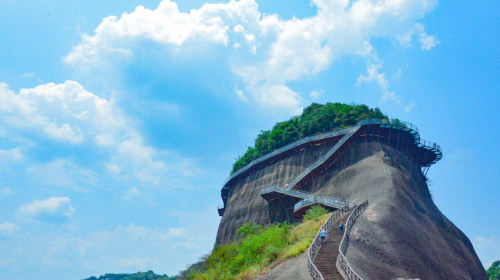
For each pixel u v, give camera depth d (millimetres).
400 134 59688
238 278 30891
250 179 79250
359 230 33594
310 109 92062
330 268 24844
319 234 30391
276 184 69375
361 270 26703
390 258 31312
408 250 34406
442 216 53500
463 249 48312
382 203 41469
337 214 37844
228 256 39125
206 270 39031
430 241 40094
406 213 41750
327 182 58312
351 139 59406
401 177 50531
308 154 68062
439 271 35250
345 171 56938
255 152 87750
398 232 36312
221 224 77750
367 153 56938
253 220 68375
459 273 38531
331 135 63844
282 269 27797
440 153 62375
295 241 34531
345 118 72562
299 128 80625
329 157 58781
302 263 26953
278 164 72938
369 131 59406
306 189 61500
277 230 37156
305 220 44625
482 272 48031
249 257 34844
